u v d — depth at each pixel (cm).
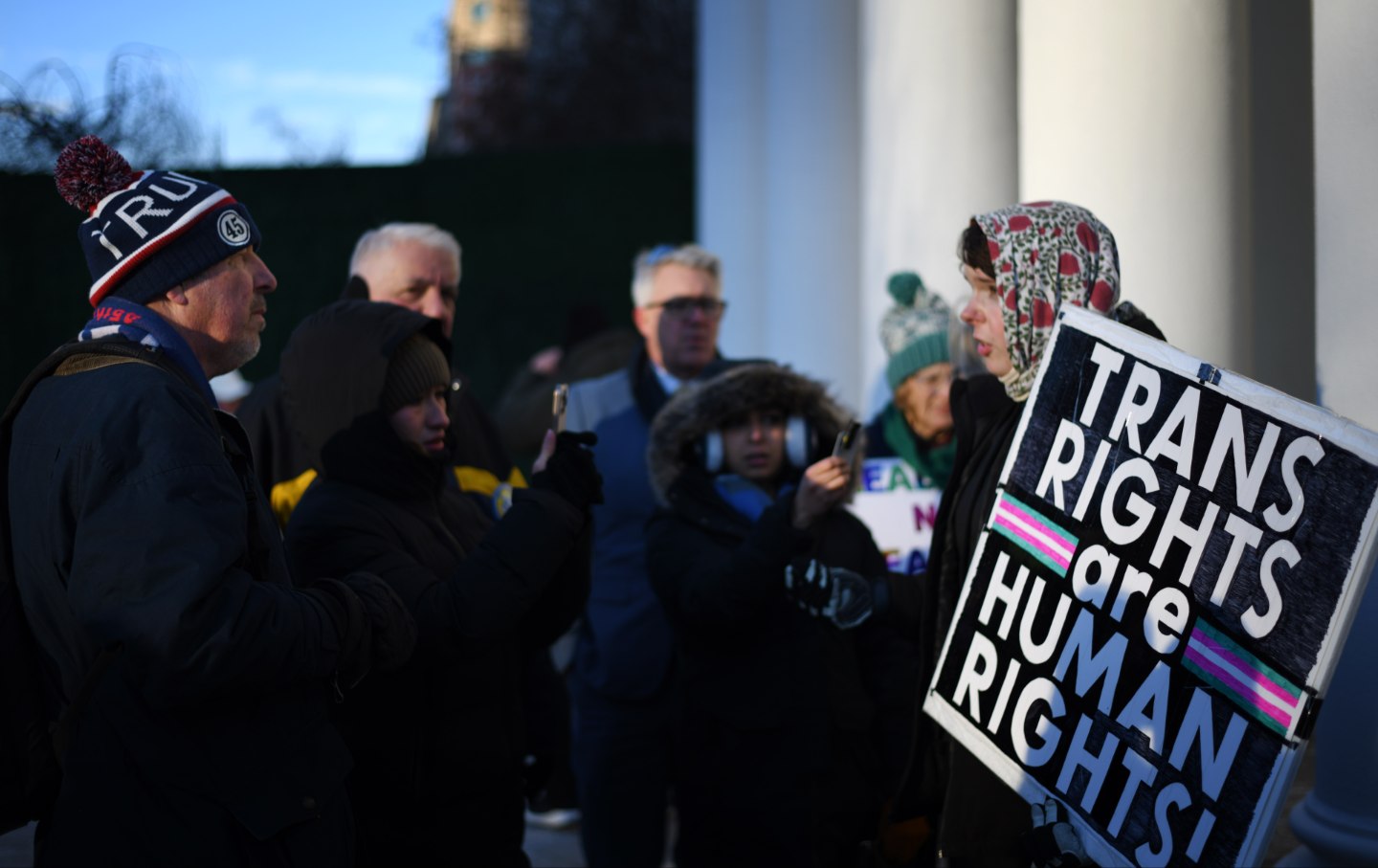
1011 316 198
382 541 219
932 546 210
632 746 330
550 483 225
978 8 383
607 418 357
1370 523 144
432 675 219
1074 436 181
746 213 602
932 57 386
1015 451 189
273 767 172
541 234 907
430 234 308
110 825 164
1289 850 283
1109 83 259
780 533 245
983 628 190
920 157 390
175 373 176
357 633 181
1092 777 170
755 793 253
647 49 1580
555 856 387
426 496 233
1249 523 157
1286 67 333
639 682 329
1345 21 211
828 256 512
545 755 271
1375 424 209
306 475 276
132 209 179
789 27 514
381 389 223
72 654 169
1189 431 165
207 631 158
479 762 223
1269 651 152
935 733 209
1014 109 387
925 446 336
